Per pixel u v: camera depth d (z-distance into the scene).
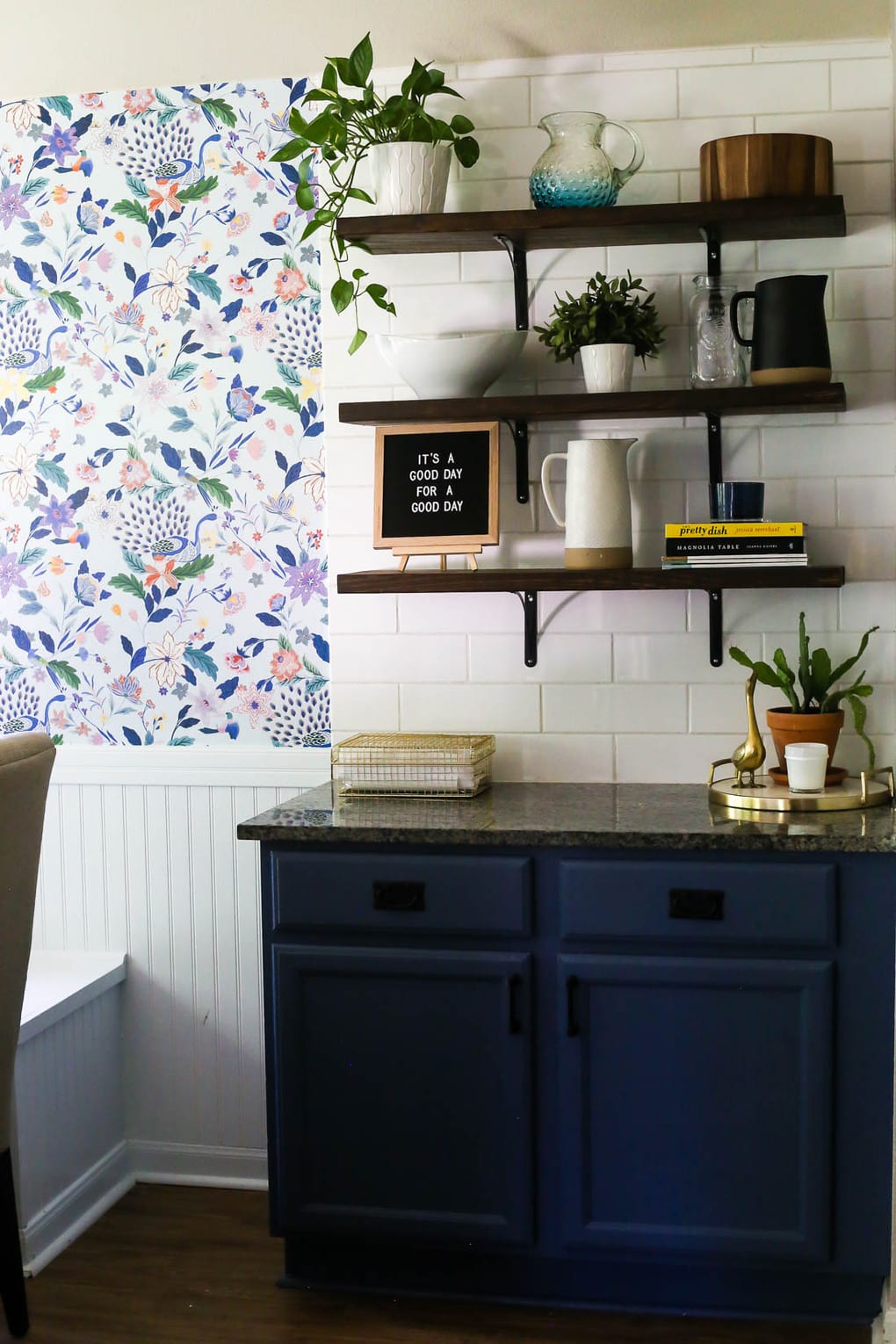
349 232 2.54
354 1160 2.37
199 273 2.89
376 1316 2.39
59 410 2.97
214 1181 2.95
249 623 2.93
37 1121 2.59
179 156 2.88
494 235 2.54
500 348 2.55
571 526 2.55
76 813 2.97
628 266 2.69
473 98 2.72
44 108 2.94
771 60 2.63
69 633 3.00
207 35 2.61
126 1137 2.97
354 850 2.34
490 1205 2.33
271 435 2.89
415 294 2.76
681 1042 2.26
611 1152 2.29
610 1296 2.38
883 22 2.53
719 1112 2.25
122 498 2.96
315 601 2.89
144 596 2.97
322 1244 2.47
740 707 2.71
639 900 2.25
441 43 2.63
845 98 2.61
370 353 2.79
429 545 2.65
